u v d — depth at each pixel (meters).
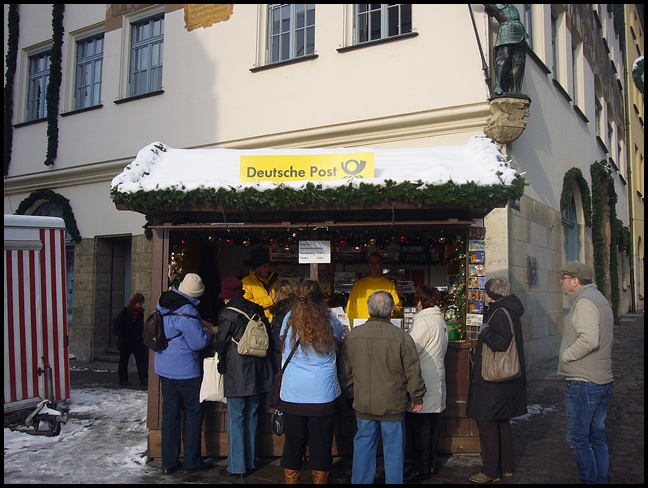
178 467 5.14
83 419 7.01
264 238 6.31
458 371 5.46
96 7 13.27
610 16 19.98
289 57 10.77
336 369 4.66
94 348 12.30
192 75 11.61
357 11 10.02
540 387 8.16
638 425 6.45
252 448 5.06
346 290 7.32
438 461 5.27
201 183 5.25
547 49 10.96
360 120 9.55
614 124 20.30
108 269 12.65
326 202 5.11
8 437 6.20
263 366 5.02
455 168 5.39
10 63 14.57
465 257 5.71
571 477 4.86
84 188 12.95
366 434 4.41
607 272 16.62
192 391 5.09
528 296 9.07
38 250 7.05
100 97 13.18
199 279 5.27
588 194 13.70
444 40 8.93
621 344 12.65
